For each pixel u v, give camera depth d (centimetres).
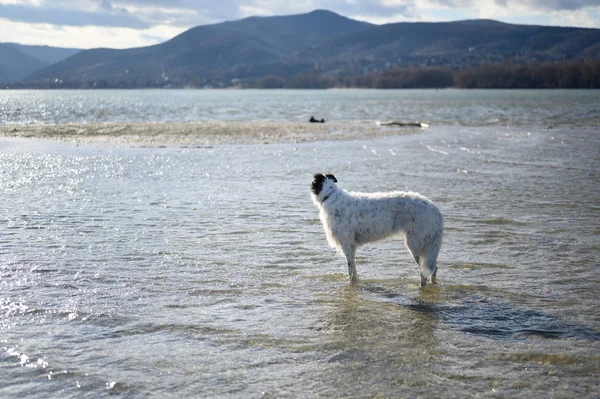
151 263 931
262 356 602
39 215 1272
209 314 718
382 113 6028
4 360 585
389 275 882
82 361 586
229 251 1005
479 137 3183
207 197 1495
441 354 607
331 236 862
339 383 545
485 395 521
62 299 762
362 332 664
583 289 805
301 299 775
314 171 1956
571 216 1265
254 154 2439
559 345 626
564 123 4172
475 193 1545
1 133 3328
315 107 7831
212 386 538
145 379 550
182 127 3744
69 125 3916
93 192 1556
